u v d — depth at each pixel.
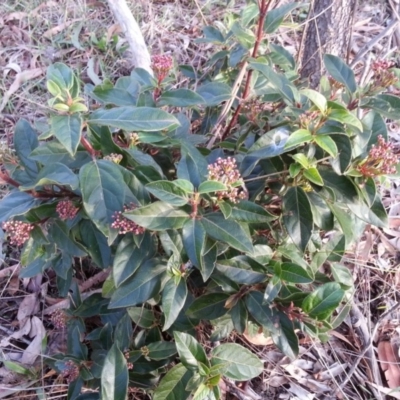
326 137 0.44
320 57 0.81
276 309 0.51
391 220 0.86
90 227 0.51
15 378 0.68
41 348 0.70
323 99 0.44
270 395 0.67
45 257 0.55
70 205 0.47
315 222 0.51
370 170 0.47
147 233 0.48
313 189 0.50
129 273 0.48
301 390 0.68
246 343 0.70
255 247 0.54
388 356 0.71
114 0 0.87
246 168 0.49
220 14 1.22
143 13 1.24
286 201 0.50
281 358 0.70
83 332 0.69
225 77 0.69
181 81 0.96
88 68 1.07
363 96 0.51
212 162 0.56
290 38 1.11
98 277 0.75
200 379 0.48
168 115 0.44
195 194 0.42
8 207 0.47
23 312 0.76
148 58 0.91
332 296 0.48
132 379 0.56
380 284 0.79
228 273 0.51
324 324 0.50
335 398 0.67
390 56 0.96
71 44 1.17
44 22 1.23
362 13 1.24
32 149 0.51
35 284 0.79
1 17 1.22
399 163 0.50
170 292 0.48
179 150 0.62
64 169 0.44
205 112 0.73
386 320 0.74
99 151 0.49
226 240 0.43
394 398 0.67
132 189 0.46
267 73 0.53
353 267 0.78
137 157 0.50
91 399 0.55
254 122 0.61
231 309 0.53
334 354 0.70
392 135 0.95
